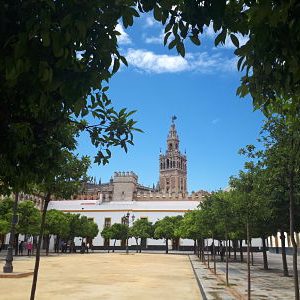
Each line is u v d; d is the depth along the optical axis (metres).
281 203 19.92
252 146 11.95
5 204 46.28
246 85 4.98
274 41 3.99
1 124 4.58
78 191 11.45
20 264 34.06
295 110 5.88
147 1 3.67
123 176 99.31
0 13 3.44
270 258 55.47
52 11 3.49
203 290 17.75
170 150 165.50
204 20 3.73
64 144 6.98
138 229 76.81
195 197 93.56
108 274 26.62
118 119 5.58
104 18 3.73
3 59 3.51
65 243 73.06
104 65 3.98
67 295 16.27
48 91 3.88
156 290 18.61
